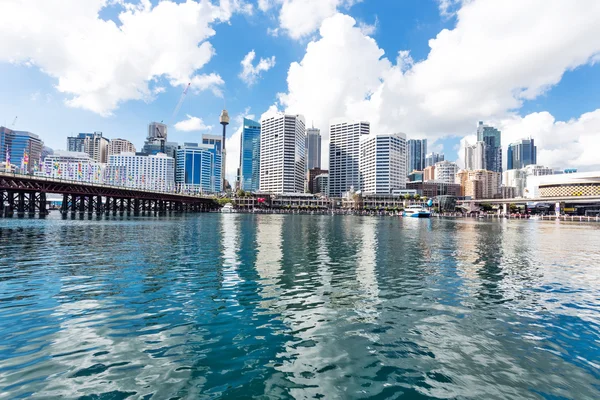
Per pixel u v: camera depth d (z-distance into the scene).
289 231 57.34
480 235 57.41
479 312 14.47
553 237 55.75
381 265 25.58
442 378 8.99
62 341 10.75
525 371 9.42
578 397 8.16
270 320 13.06
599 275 22.62
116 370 9.04
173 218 99.50
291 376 8.95
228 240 40.72
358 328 12.42
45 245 32.50
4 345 10.37
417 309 14.80
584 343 11.33
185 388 8.26
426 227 81.19
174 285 18.11
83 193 91.31
